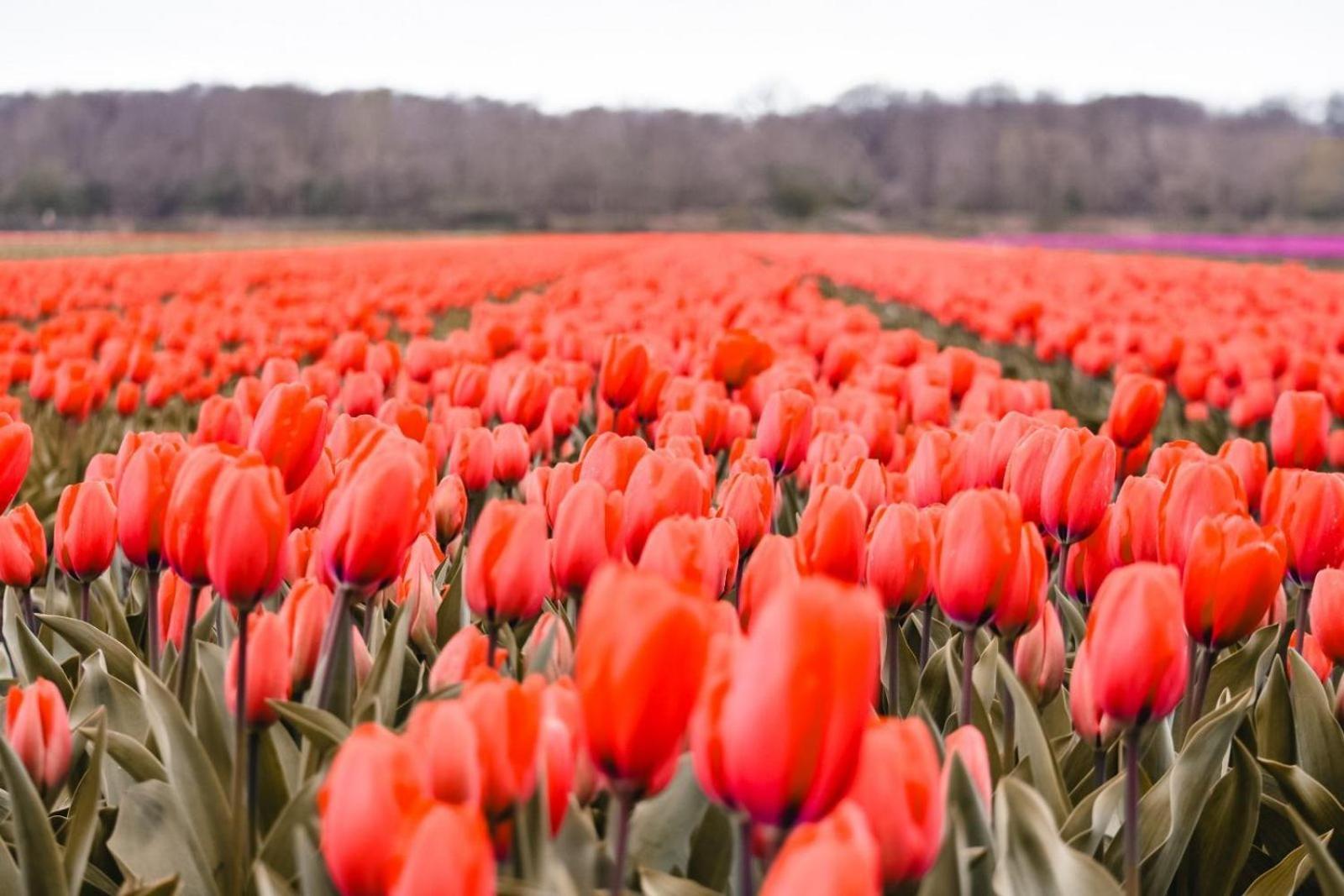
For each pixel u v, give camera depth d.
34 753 1.91
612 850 1.75
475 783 1.29
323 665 1.95
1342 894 1.78
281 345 8.56
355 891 1.20
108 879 2.02
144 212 109.62
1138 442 3.78
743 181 121.88
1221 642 2.09
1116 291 15.62
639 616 1.10
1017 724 2.28
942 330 16.09
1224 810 2.18
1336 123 113.44
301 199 112.44
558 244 49.50
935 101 136.12
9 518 2.66
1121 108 130.88
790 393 3.41
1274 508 2.79
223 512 1.68
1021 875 1.64
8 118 113.25
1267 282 18.14
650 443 4.86
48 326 9.02
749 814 1.10
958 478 3.17
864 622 1.02
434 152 118.50
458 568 3.06
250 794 1.96
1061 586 3.16
